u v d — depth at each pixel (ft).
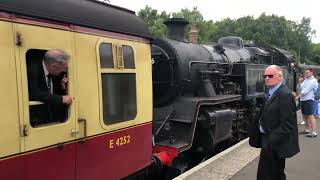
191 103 26.53
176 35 30.63
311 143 33.86
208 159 27.20
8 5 12.26
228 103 32.81
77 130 14.97
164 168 25.88
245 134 38.04
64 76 14.57
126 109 18.17
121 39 17.74
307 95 37.04
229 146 34.22
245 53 42.01
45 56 13.52
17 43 12.55
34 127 13.20
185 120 25.96
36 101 13.43
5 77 12.16
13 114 12.41
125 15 18.44
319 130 40.65
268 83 17.46
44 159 13.56
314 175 24.43
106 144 16.72
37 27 13.33
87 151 15.60
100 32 16.33
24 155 12.81
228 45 42.24
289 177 23.99
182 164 27.04
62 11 14.35
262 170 17.54
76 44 15.02
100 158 16.38
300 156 29.01
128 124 18.25
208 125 27.53
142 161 19.61
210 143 28.12
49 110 14.06
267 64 46.93
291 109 16.79
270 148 17.04
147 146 20.03
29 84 13.41
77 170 15.08
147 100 19.92
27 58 13.39
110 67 16.96
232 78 36.35
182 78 27.45
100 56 16.31
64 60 13.69
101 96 16.29
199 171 23.80
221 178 22.54
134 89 18.76
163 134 26.30
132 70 18.52
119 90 17.62
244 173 23.88
